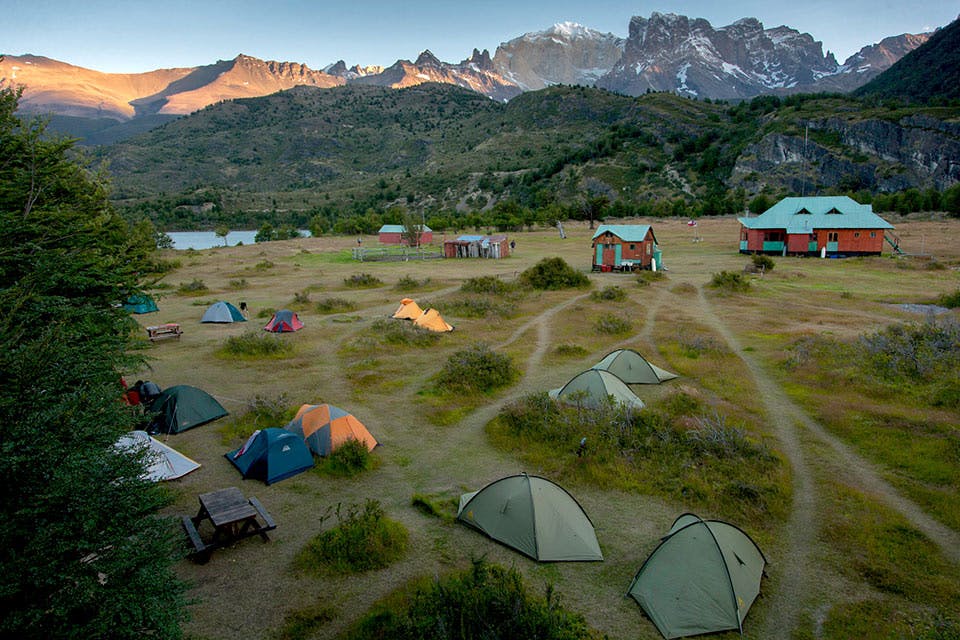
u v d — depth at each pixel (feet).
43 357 21.43
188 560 32.32
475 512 35.91
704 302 112.88
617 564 32.24
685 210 389.80
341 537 33.01
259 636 26.45
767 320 94.58
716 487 39.52
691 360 73.05
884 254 173.68
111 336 36.45
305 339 86.74
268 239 387.14
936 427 47.88
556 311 107.34
